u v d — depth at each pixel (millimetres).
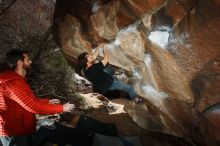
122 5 3561
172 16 2980
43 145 3123
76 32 4414
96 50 4312
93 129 3578
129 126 5203
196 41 2750
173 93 3438
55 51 7637
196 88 3008
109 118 5621
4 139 2994
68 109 3078
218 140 3068
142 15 3342
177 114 3643
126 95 4801
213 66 2711
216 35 2578
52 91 6859
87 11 4105
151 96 4074
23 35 8031
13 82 2895
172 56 3072
